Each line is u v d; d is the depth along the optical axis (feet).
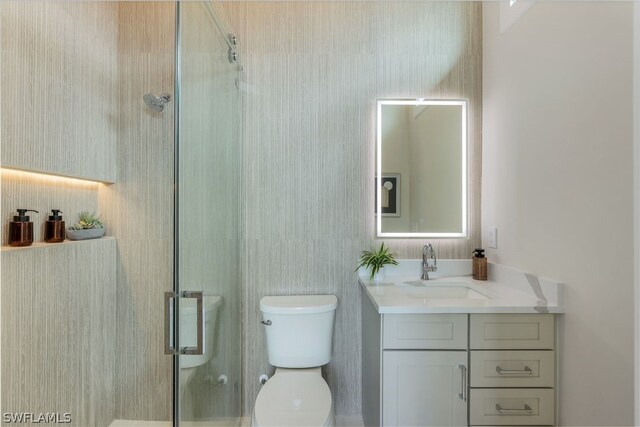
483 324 4.31
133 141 6.28
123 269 6.28
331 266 6.34
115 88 6.25
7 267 4.20
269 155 6.33
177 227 3.60
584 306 3.83
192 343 3.93
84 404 5.47
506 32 5.52
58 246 4.94
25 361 4.42
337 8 6.38
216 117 4.93
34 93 4.62
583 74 3.81
